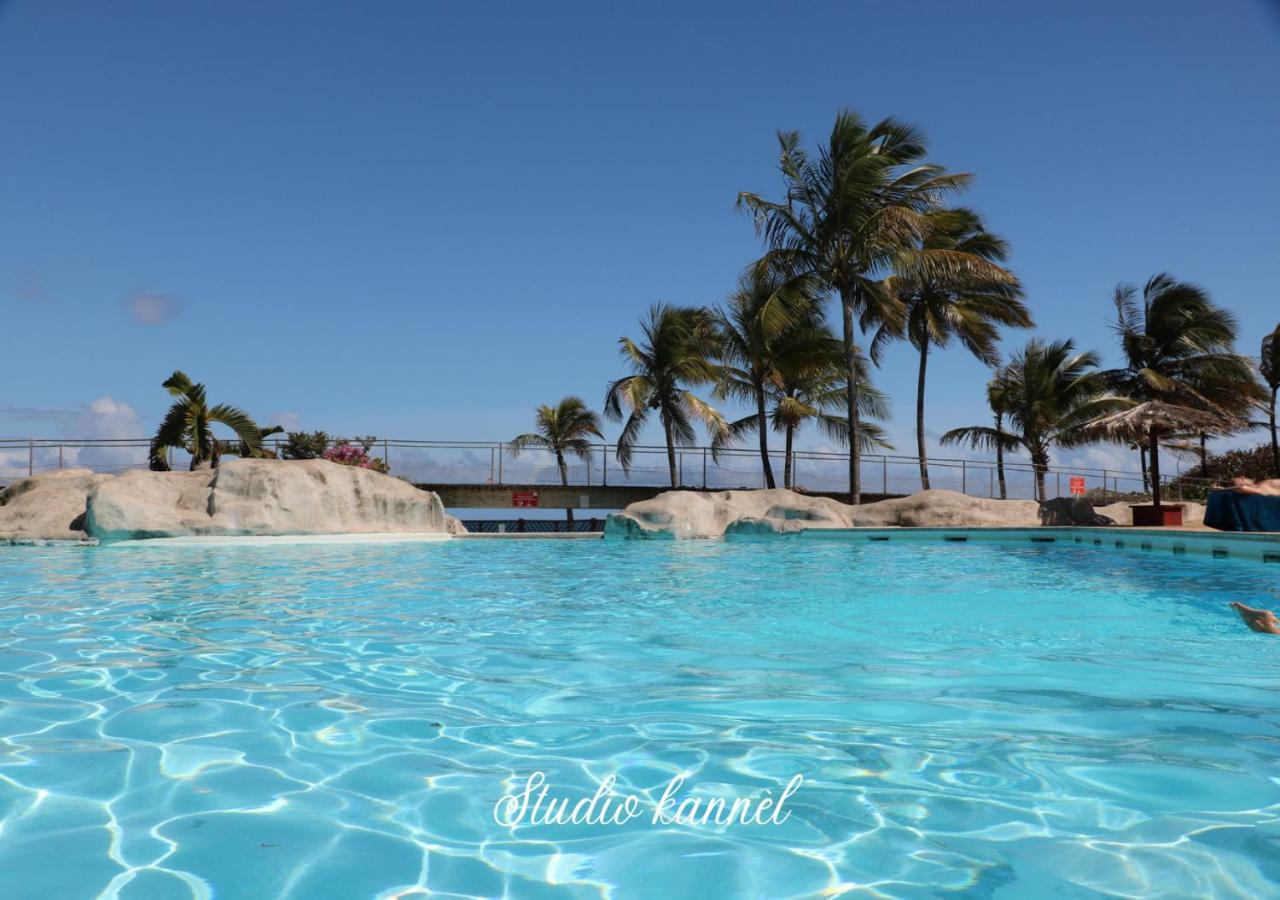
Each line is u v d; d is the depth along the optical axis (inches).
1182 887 74.3
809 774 104.8
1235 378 1021.2
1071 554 478.3
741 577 363.6
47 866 78.8
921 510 648.4
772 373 965.8
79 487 603.8
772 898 73.1
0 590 301.9
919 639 207.0
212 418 765.9
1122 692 148.7
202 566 398.9
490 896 73.4
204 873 77.7
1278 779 102.1
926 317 983.6
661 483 919.0
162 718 131.3
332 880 76.4
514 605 272.7
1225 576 358.0
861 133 799.1
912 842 84.6
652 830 87.8
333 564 417.1
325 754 113.2
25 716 132.3
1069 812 92.0
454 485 874.1
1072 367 1124.5
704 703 141.0
